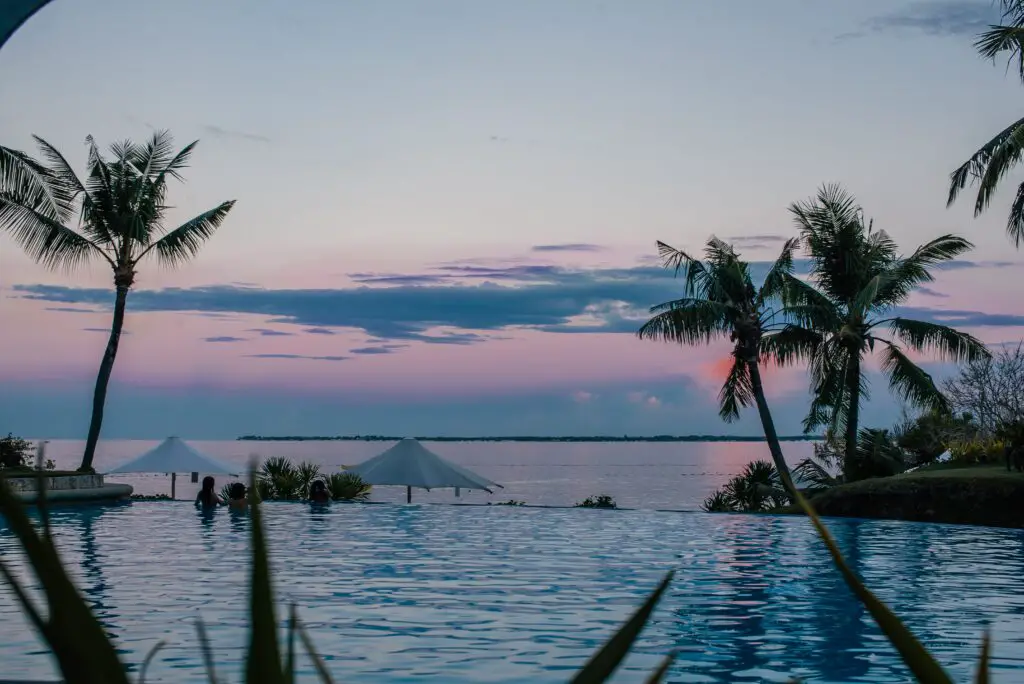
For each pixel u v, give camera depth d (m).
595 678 0.70
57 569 0.63
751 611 10.09
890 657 7.91
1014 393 30.25
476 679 7.08
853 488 22.17
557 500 44.66
